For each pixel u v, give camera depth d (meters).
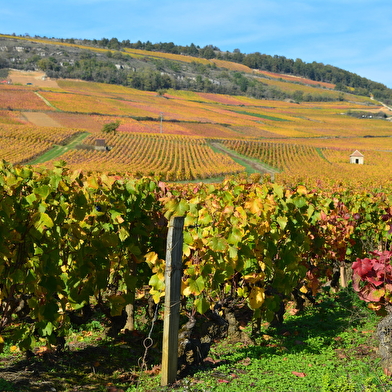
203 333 5.77
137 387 4.76
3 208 4.19
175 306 4.80
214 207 5.47
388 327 5.08
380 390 4.39
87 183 5.41
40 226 4.38
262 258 6.19
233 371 5.21
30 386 4.41
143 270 6.79
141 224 6.33
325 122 180.62
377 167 81.19
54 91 172.50
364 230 10.18
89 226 5.47
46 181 4.95
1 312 5.19
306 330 7.04
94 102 152.75
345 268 10.09
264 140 117.25
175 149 84.38
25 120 110.56
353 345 6.14
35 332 5.18
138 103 168.62
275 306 6.18
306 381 4.82
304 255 7.98
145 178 6.41
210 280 5.36
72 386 4.64
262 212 5.93
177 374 5.01
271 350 6.05
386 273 5.16
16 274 4.41
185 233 5.18
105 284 5.50
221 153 85.81
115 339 6.28
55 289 4.64
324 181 34.84
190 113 161.88
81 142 81.38
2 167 5.36
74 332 6.50
